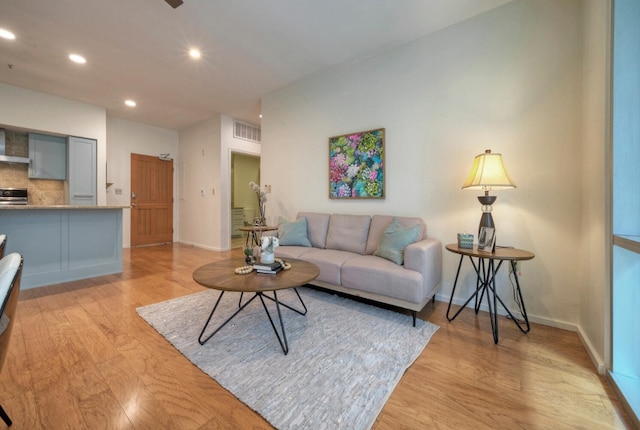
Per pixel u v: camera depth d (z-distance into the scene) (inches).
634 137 56.2
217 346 70.1
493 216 94.1
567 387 55.7
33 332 76.7
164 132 243.4
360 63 127.3
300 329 79.9
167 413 48.1
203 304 98.3
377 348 69.7
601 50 63.9
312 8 93.7
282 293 112.1
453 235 102.9
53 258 121.6
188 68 135.6
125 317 87.1
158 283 124.0
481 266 95.7
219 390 54.1
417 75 110.7
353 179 128.6
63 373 58.6
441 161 105.1
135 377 57.6
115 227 139.9
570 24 81.5
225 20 100.0
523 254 75.8
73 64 131.6
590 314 69.9
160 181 241.0
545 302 85.7
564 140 82.7
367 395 52.9
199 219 228.8
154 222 237.6
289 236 127.9
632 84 56.6
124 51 120.4
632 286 55.9
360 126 127.4
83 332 77.0
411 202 112.7
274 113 163.5
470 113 98.7
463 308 94.7
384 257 99.3
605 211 60.1
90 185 185.6
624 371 56.2
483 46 96.0
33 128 163.2
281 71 139.4
